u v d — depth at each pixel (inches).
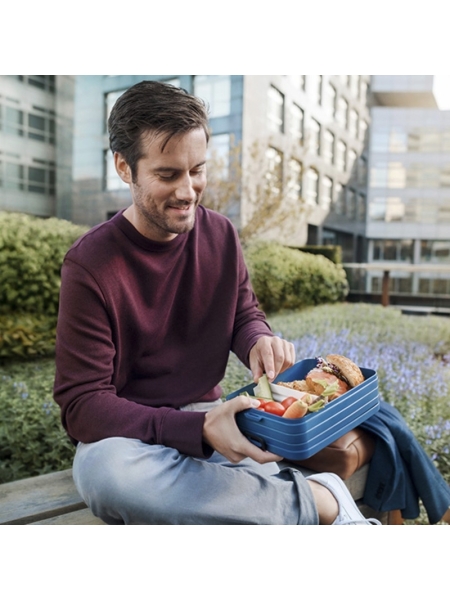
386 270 253.1
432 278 294.0
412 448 70.7
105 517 53.0
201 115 53.6
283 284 221.1
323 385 59.6
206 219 68.8
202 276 65.8
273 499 54.2
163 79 222.1
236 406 51.6
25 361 148.3
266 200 231.1
